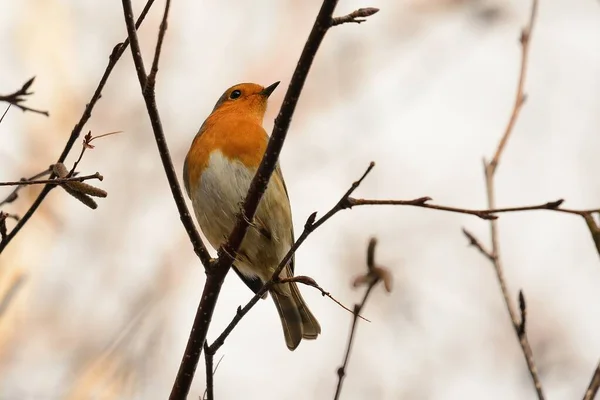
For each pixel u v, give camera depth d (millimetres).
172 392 6809
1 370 10656
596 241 5516
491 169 8203
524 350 6941
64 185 5965
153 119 6391
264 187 6594
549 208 5578
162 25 6105
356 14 5840
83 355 11008
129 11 6145
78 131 6238
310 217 6113
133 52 6219
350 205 5871
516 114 8531
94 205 6000
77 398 10266
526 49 8898
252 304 6473
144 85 6270
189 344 6816
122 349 10906
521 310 7008
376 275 7266
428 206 5641
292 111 6258
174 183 6641
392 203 5668
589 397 6289
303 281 6270
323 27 5879
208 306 6809
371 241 7277
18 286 9109
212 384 6684
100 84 6258
